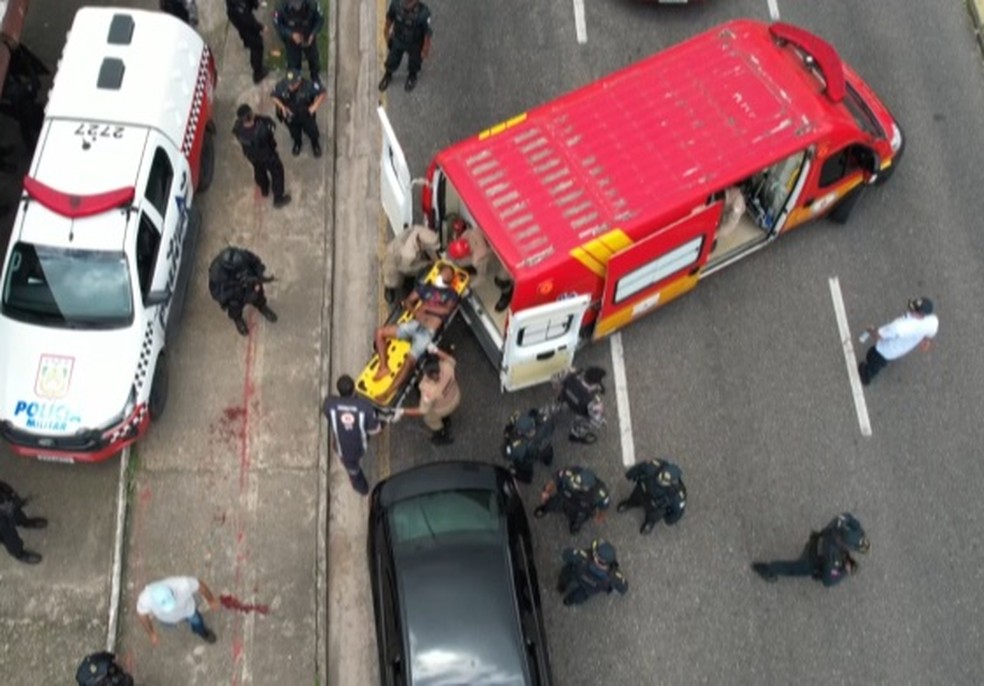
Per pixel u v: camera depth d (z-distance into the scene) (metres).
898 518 11.39
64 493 11.15
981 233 13.07
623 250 10.49
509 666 9.38
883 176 12.52
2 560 10.80
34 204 11.07
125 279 10.90
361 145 13.35
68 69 11.70
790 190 11.87
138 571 10.80
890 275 12.77
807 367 12.16
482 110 13.64
